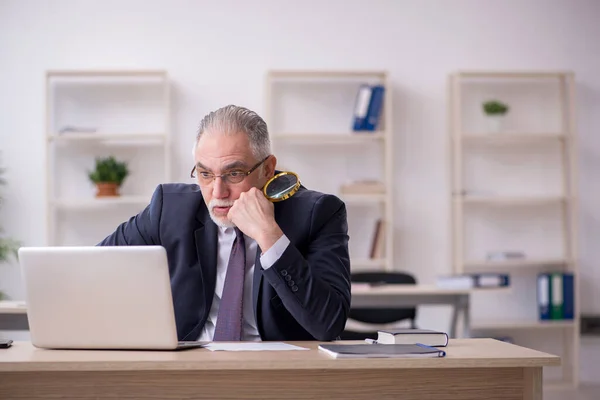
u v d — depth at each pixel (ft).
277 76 18.47
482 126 19.13
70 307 5.75
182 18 18.53
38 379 5.36
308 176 18.71
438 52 18.92
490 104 18.49
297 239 6.92
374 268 18.53
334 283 6.71
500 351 5.80
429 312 18.76
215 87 18.53
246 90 18.57
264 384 5.40
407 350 5.46
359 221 18.76
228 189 6.62
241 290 6.85
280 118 18.70
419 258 18.78
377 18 18.81
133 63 18.47
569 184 19.13
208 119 6.75
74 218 18.39
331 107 18.78
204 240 7.07
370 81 18.79
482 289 14.51
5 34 18.26
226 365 5.17
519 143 19.12
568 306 18.33
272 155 6.93
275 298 6.78
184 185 7.50
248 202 6.43
